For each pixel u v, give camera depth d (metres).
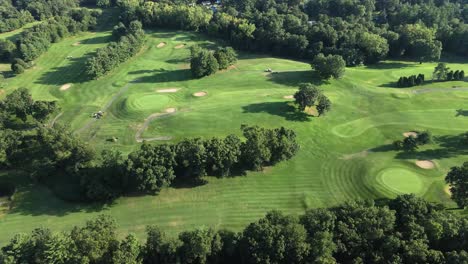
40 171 80.69
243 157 80.62
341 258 57.34
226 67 136.38
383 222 57.56
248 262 56.91
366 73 131.62
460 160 85.44
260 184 79.94
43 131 84.38
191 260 56.59
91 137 98.19
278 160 83.69
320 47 143.25
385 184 78.62
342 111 107.06
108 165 76.62
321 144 92.88
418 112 106.00
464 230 56.03
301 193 77.62
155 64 143.38
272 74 130.62
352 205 62.38
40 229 59.19
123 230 68.88
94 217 72.06
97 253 52.94
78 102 118.00
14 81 132.62
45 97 121.56
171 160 75.88
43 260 53.19
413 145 90.00
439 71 122.75
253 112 104.19
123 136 97.56
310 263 53.84
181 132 97.25
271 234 55.31
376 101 112.25
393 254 54.03
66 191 78.62
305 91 100.06
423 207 61.69
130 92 121.81
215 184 79.62
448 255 52.06
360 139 95.12
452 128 98.00
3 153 83.19
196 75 129.88
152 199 76.12
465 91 116.38
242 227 69.19
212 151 77.19
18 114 103.62
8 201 77.88
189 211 73.19
